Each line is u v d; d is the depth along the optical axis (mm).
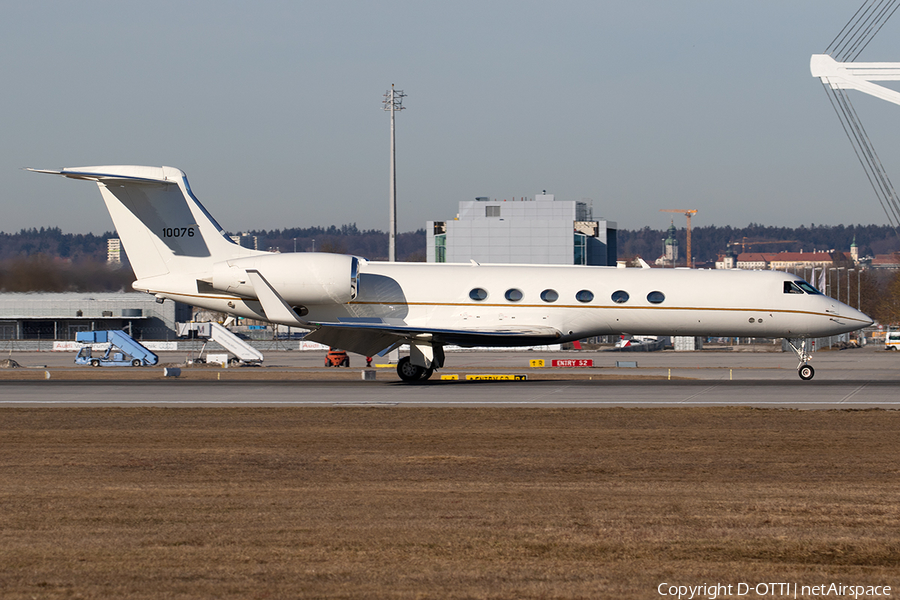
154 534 41031
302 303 117688
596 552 38781
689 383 119125
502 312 118812
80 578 34969
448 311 119062
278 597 32875
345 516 44438
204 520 43594
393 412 86938
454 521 43562
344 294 116250
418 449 65375
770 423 79125
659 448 65750
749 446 66688
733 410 88188
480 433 73312
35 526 42500
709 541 40594
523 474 55750
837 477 54906
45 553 38188
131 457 61969
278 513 45062
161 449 65375
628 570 36500
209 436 71750
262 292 112625
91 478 54406
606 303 118812
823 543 40438
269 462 59969
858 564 37625
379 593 33344
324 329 115000
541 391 106812
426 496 49062
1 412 87375
